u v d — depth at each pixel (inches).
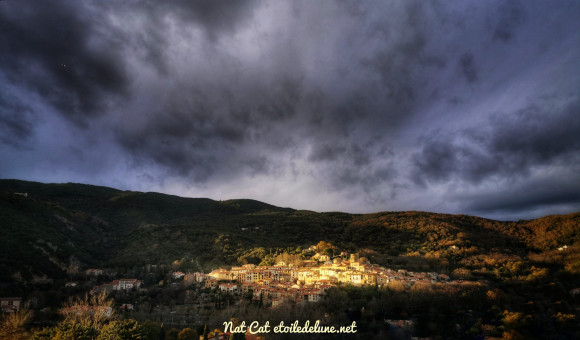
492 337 5349.4
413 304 6205.7
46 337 4131.4
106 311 6289.4
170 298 7618.1
